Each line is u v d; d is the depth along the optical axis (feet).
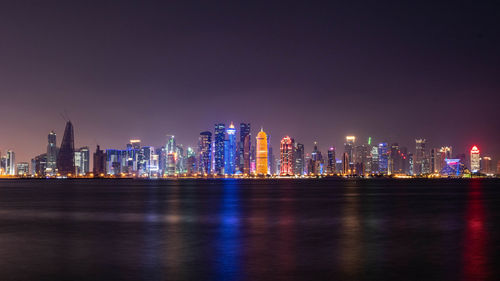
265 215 233.14
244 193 532.73
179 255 116.47
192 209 274.98
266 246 131.54
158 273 95.55
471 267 101.09
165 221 203.51
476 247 128.98
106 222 197.98
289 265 103.50
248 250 124.16
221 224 190.80
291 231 167.12
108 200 375.86
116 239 146.30
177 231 167.43
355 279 89.97
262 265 103.50
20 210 264.11
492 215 229.45
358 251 122.42
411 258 111.96
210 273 95.45
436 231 165.89
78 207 291.79
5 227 179.42
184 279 90.38
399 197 422.00
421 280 89.30
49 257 113.80
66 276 93.25
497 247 128.98
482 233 160.04
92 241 141.90
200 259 110.83
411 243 136.98
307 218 216.13
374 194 494.18
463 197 420.36
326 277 91.66
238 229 173.06
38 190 632.79
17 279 90.94
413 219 209.26
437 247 129.18
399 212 248.73
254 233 161.27
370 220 206.39
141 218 217.15
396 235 155.33
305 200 374.84
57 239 146.41
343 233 160.76
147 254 117.91
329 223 193.57
